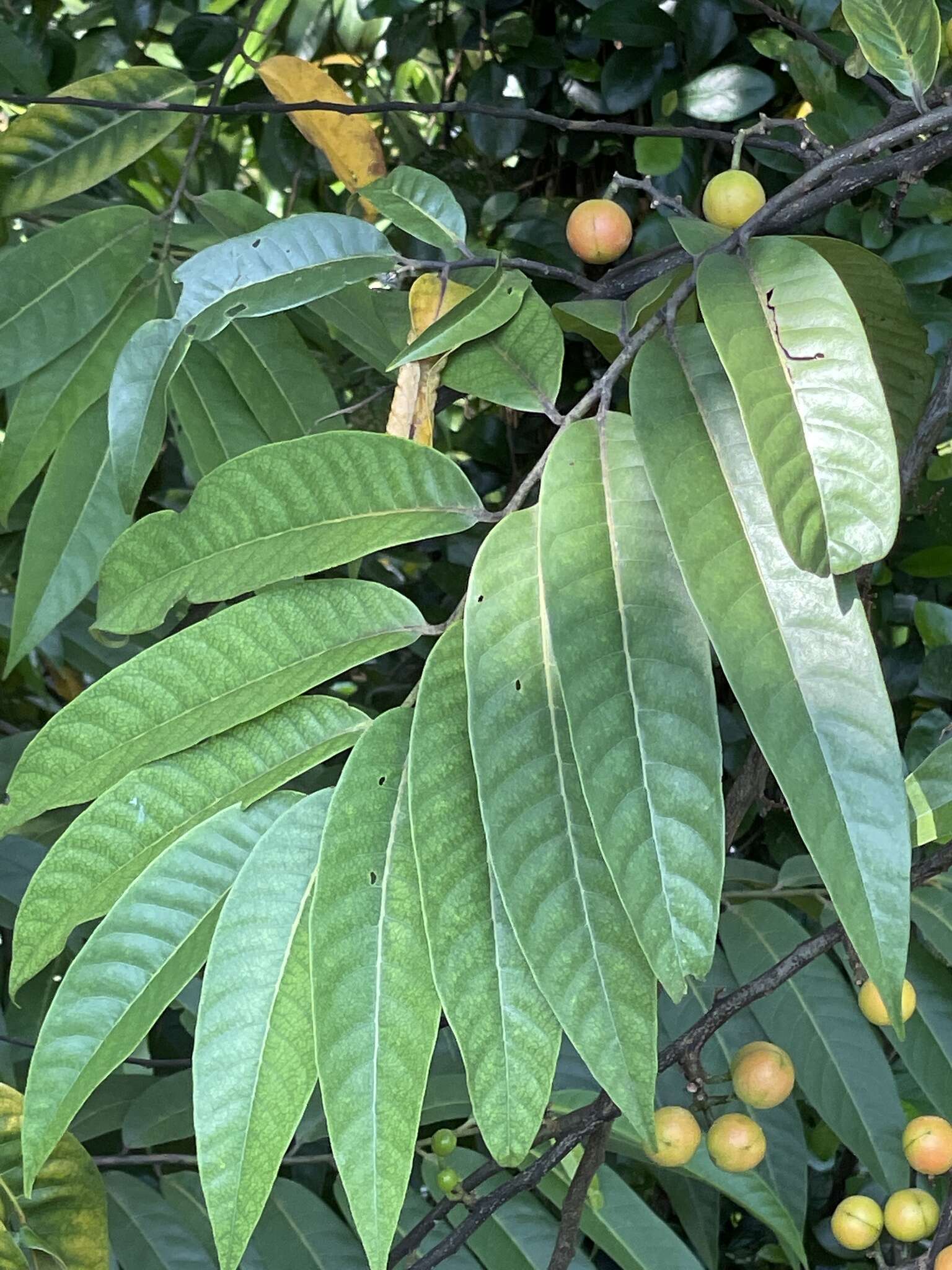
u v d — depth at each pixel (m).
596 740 0.30
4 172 0.57
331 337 0.70
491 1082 0.30
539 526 0.32
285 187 0.98
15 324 0.51
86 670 0.85
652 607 0.31
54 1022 0.32
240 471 0.34
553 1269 0.43
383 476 0.35
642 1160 0.56
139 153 0.59
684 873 0.29
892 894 0.28
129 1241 0.57
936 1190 0.60
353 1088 0.30
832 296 0.32
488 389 0.40
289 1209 0.59
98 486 0.52
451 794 0.31
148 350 0.40
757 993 0.46
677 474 0.31
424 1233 0.49
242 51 0.64
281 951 0.32
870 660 0.30
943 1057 0.55
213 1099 0.31
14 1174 0.43
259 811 0.33
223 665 0.33
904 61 0.44
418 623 0.34
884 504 0.29
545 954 0.30
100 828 0.33
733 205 0.48
